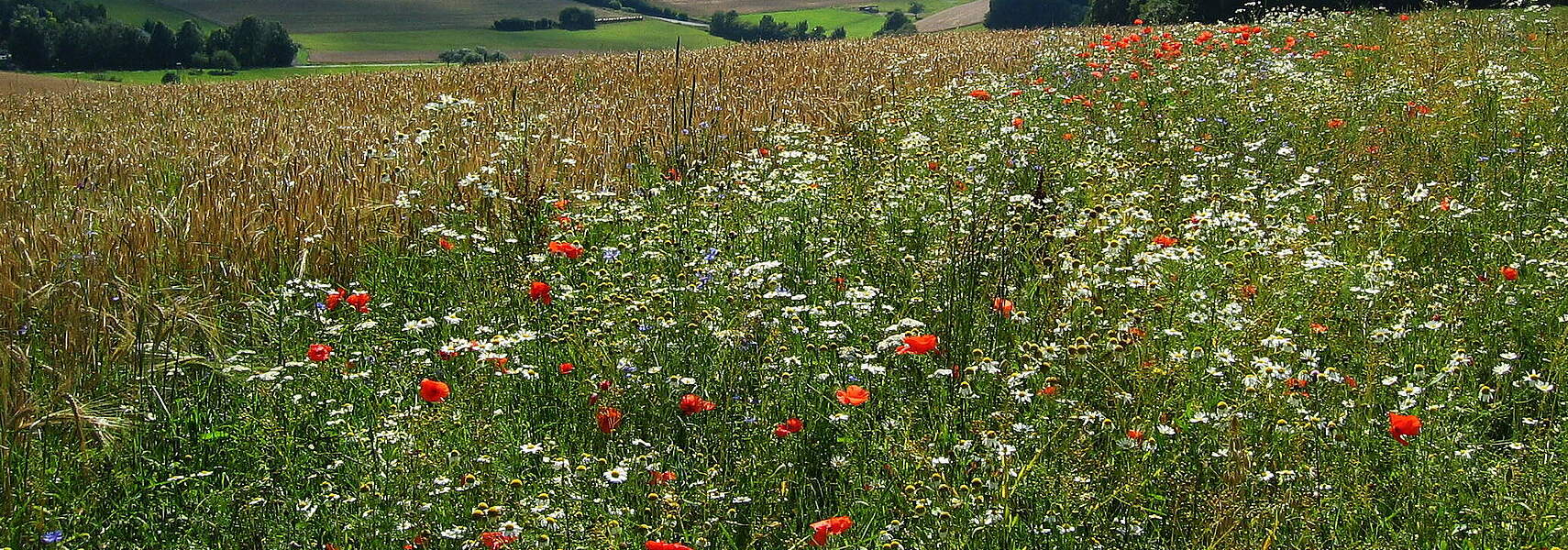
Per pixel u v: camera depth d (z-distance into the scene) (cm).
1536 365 517
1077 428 432
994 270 617
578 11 12412
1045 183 843
